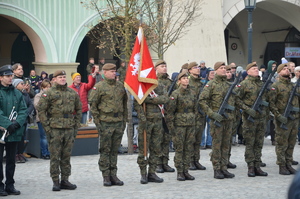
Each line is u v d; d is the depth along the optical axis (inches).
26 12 792.9
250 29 674.2
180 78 391.2
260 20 1186.6
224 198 338.0
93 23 839.7
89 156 500.4
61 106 359.6
